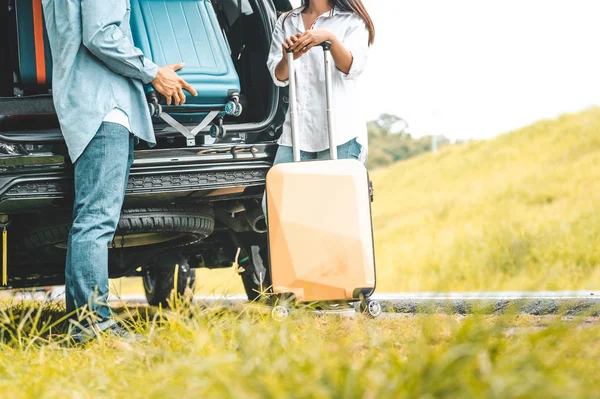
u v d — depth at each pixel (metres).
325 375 1.98
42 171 3.75
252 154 4.11
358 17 4.29
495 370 1.96
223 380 2.01
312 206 3.78
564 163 26.69
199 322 2.94
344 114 4.25
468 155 32.47
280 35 4.35
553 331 2.43
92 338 3.20
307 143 4.24
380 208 29.11
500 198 23.83
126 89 3.72
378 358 2.50
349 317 3.57
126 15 3.80
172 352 2.67
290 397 1.90
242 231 4.77
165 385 2.18
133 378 2.38
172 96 3.85
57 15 3.68
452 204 25.12
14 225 4.22
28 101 3.98
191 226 4.23
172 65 3.89
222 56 4.11
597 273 13.21
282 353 2.45
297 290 3.72
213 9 4.48
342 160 3.86
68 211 4.07
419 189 30.36
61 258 4.56
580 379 2.07
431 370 1.93
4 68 4.16
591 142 28.33
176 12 4.13
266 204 3.88
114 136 3.64
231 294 3.55
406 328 3.18
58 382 2.46
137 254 4.66
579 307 4.20
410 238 21.20
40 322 4.62
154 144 3.83
